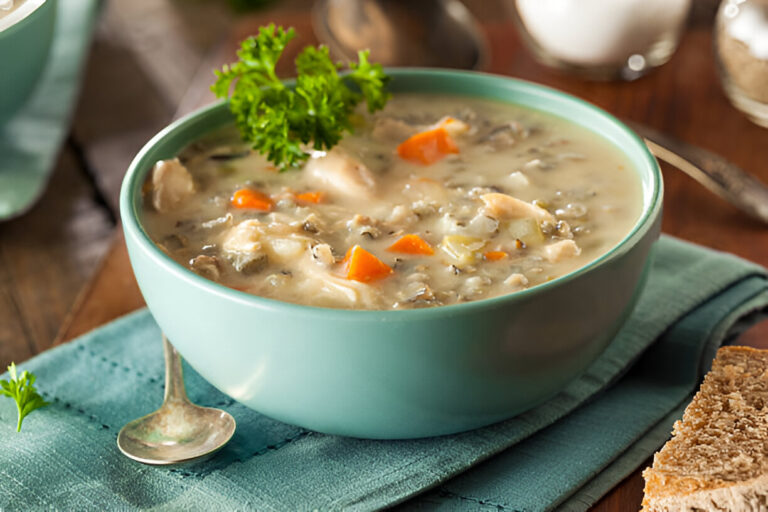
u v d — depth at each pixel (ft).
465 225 1.80
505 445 1.71
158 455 1.71
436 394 1.65
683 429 1.71
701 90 2.45
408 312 1.59
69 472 1.70
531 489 1.67
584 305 1.65
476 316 1.60
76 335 1.96
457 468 1.68
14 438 1.75
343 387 1.64
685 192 2.18
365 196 1.86
